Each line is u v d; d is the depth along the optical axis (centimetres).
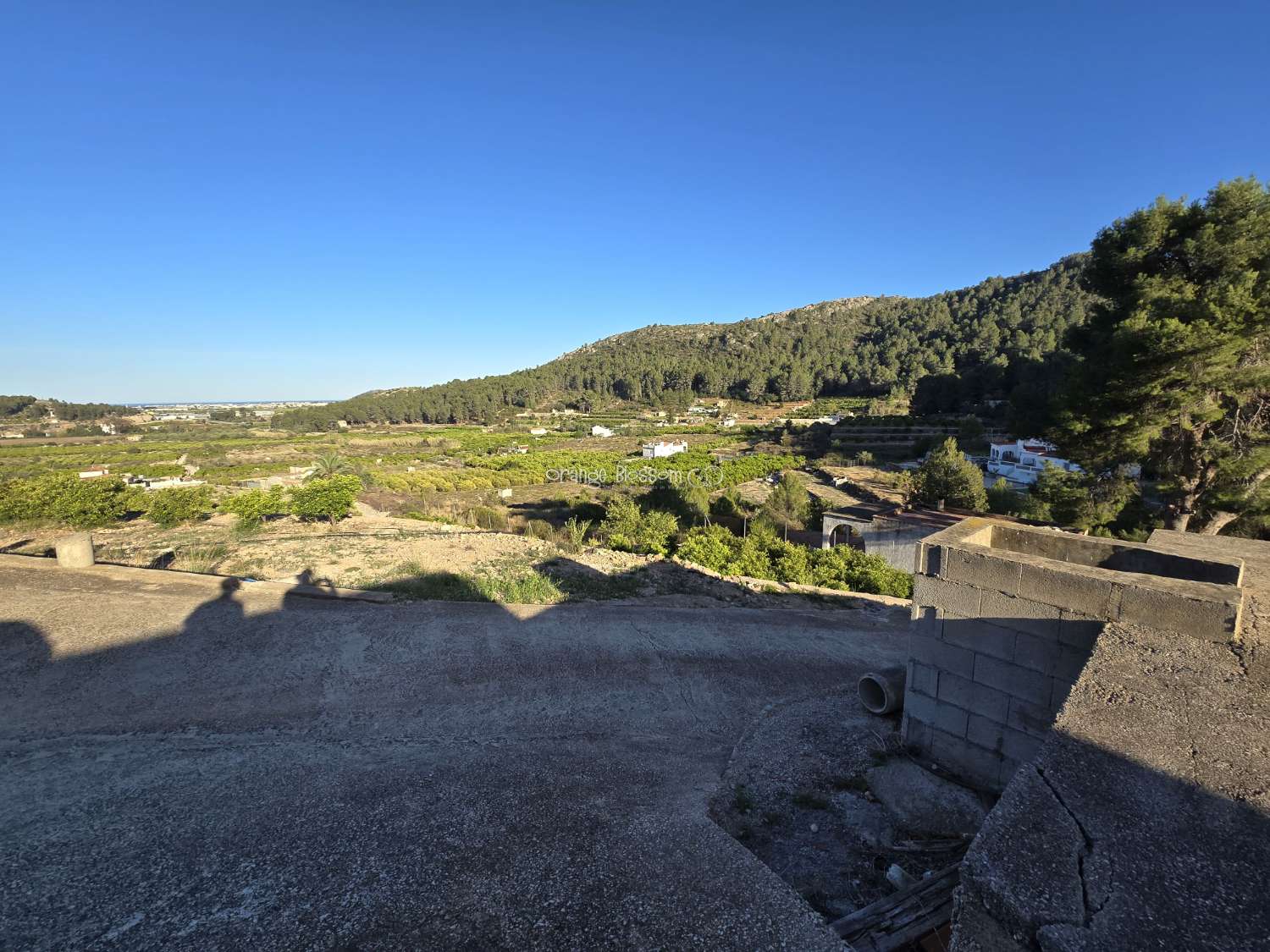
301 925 309
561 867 357
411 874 350
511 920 313
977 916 189
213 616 801
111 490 1709
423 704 624
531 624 880
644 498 2881
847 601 1217
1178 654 304
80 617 755
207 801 425
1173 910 172
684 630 901
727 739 579
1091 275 1369
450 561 1294
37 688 588
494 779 470
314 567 1198
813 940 296
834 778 470
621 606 1016
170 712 567
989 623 408
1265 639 318
